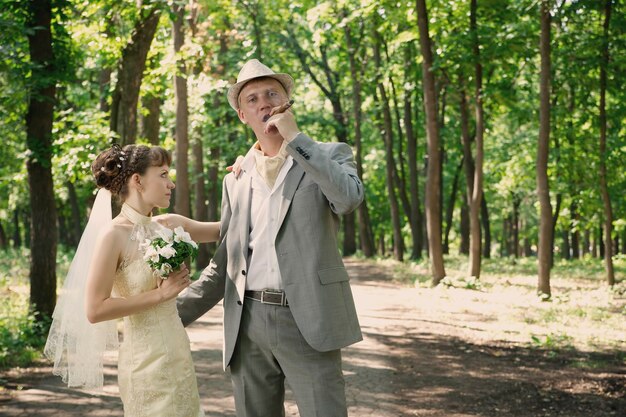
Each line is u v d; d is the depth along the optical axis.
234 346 3.28
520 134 23.05
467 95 16.42
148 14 11.07
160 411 3.14
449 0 15.09
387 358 7.78
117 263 3.15
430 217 15.07
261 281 3.21
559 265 23.73
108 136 10.48
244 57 19.53
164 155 3.26
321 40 18.02
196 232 3.67
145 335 3.17
